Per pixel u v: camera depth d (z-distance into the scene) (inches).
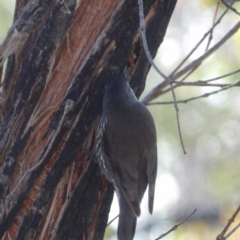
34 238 323.0
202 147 748.0
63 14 317.1
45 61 320.2
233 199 753.0
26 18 317.7
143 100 454.9
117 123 354.6
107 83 329.7
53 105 320.8
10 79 328.8
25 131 321.1
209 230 784.3
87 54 322.0
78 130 324.2
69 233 328.8
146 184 373.7
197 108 719.7
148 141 367.2
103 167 341.4
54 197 324.2
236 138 740.7
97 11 321.1
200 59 439.8
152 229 879.1
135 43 328.5
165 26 339.3
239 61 650.8
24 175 312.8
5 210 321.4
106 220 343.6
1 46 319.6
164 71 725.9
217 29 745.0
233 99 724.0
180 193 844.6
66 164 323.3
